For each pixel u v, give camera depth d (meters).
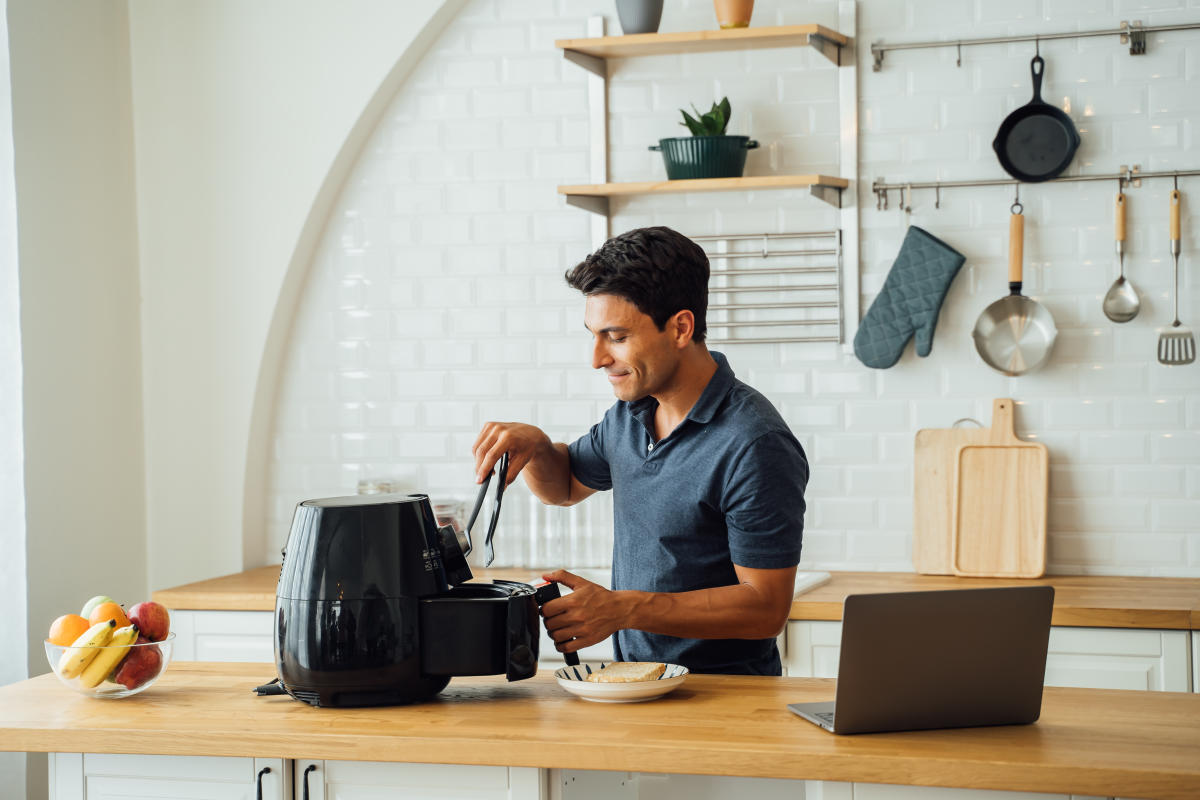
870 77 3.59
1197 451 3.42
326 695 1.89
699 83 3.69
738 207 3.69
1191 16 3.39
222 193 3.90
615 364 2.12
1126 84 3.44
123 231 3.88
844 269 3.61
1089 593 3.20
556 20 3.79
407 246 3.91
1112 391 3.47
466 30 3.84
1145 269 3.44
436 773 1.81
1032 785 1.58
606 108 3.75
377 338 3.94
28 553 3.45
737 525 2.09
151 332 3.96
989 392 3.54
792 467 2.10
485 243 3.86
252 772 1.86
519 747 1.72
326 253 3.96
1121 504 3.46
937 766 1.61
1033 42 3.49
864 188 3.61
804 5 3.61
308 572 1.90
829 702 1.90
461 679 2.15
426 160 3.88
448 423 3.90
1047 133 3.45
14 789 3.37
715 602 2.03
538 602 2.00
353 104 3.82
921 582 3.41
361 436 3.96
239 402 3.92
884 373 3.60
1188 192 3.41
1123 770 1.55
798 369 3.66
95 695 2.00
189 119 3.91
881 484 3.61
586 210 3.71
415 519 1.95
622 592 2.02
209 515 3.95
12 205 3.43
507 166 3.83
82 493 3.68
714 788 2.18
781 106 3.64
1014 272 3.44
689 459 2.16
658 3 3.54
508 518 3.84
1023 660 1.75
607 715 1.86
